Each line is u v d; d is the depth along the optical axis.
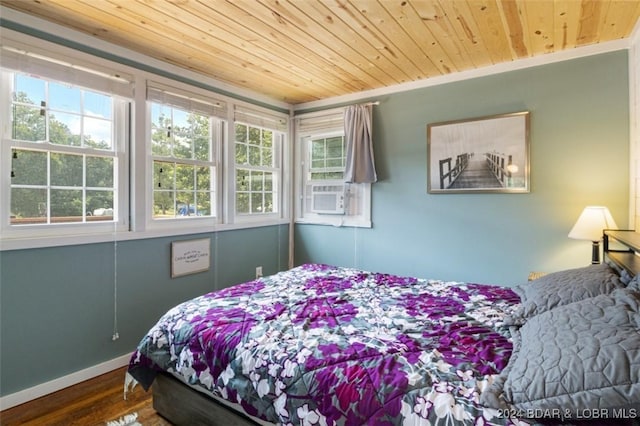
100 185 2.49
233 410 1.50
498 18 2.11
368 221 3.59
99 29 2.26
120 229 2.58
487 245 2.96
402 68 2.94
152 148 2.79
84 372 2.36
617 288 1.46
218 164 3.33
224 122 3.37
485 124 2.92
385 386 1.09
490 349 1.29
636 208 2.29
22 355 2.09
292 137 4.13
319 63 2.83
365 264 3.64
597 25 2.20
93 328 2.42
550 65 2.65
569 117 2.60
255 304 1.85
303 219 4.10
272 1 1.93
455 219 3.10
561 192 2.65
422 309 1.76
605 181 2.49
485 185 2.94
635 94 2.31
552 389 0.92
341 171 3.81
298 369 1.25
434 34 2.32
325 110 3.87
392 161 3.42
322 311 1.73
